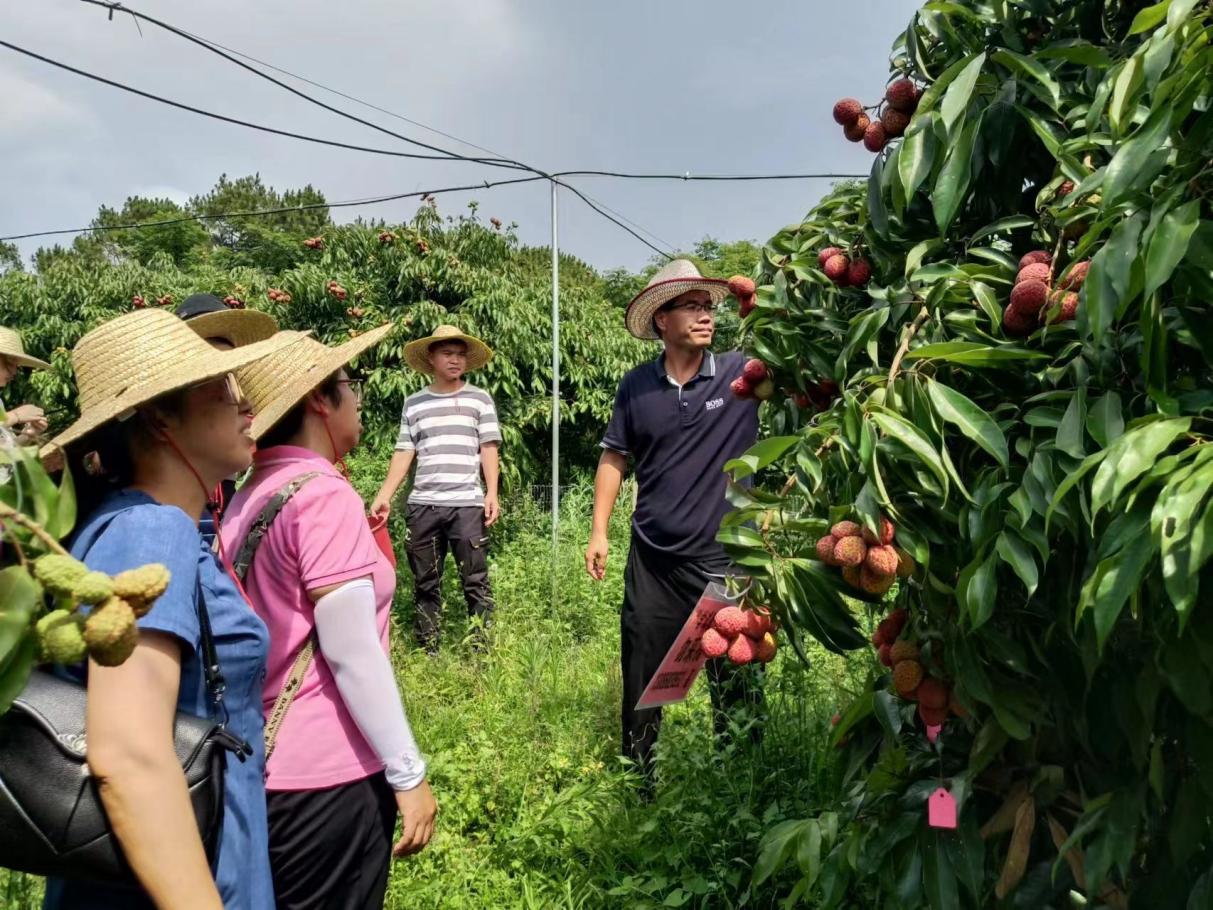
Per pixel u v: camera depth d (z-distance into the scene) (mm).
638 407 3963
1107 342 1565
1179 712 1668
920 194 1951
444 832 3494
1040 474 1533
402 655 5789
